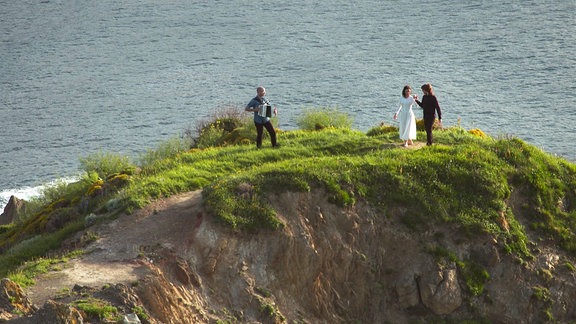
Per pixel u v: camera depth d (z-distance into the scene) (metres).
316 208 60.84
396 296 60.50
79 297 46.25
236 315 53.22
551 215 67.06
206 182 67.12
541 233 65.81
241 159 73.38
